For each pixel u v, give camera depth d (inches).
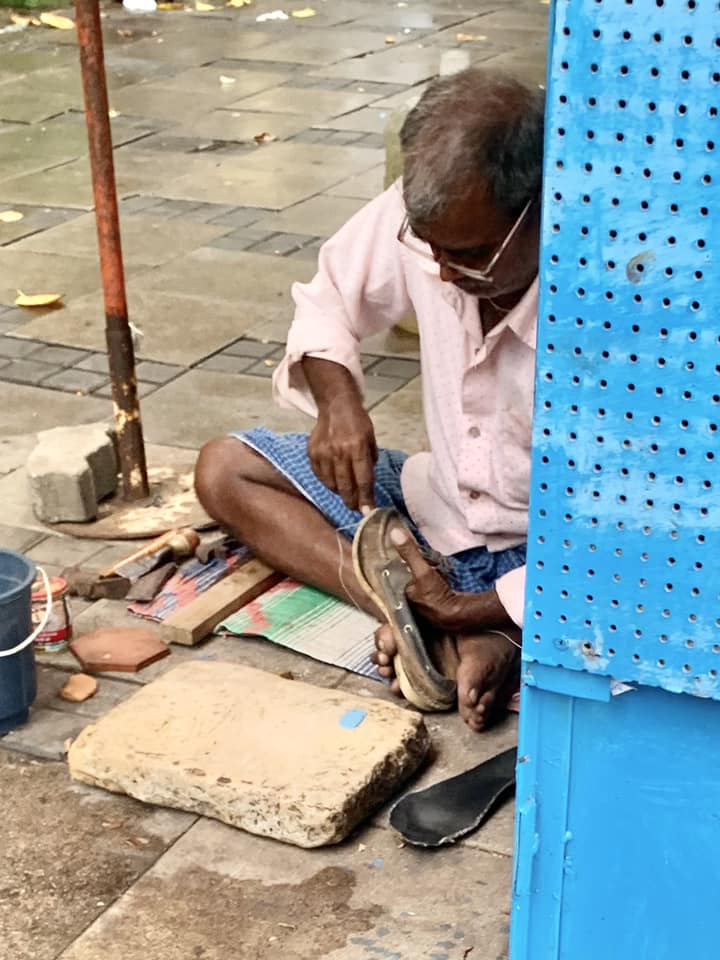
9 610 102.0
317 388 111.0
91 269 206.7
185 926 87.3
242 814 94.3
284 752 98.1
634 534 66.8
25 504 140.0
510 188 86.4
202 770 96.4
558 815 74.3
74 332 184.7
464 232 88.3
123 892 90.1
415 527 117.3
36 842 94.5
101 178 128.0
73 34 373.1
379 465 119.9
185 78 327.3
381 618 116.6
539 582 69.4
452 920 87.5
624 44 60.0
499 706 107.8
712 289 61.9
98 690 111.0
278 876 91.4
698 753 70.5
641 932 75.4
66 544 132.8
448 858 92.7
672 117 60.2
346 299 112.4
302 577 121.1
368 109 299.6
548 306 64.6
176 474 146.0
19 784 100.4
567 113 61.7
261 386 168.2
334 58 347.6
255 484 119.8
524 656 71.2
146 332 183.6
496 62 337.4
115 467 141.6
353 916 88.0
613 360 64.4
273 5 416.5
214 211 232.4
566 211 63.0
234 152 267.9
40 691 111.0
